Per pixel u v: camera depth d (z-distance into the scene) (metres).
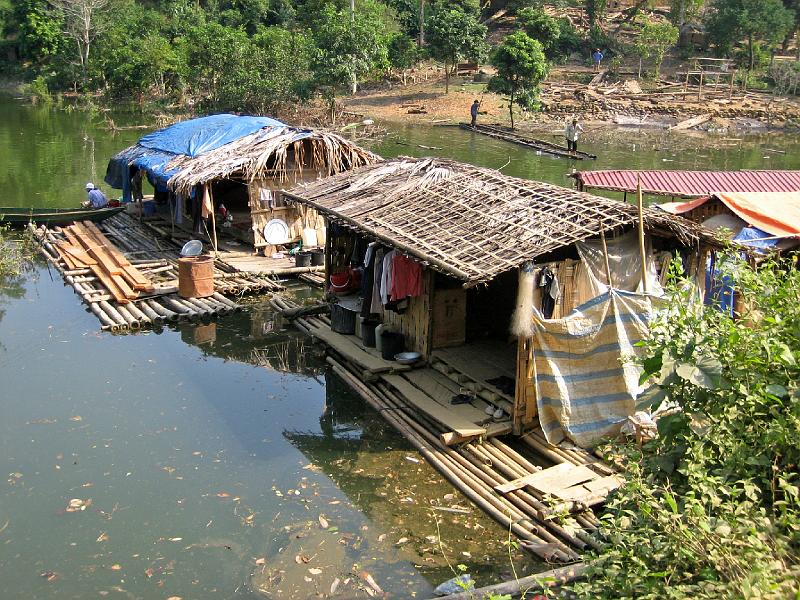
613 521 6.04
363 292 12.84
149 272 17.27
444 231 11.25
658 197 23.34
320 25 48.78
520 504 8.86
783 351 6.13
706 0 57.81
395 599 7.47
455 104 45.59
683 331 6.80
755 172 19.59
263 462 9.98
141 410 11.32
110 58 48.50
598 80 47.47
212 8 59.00
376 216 12.55
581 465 9.41
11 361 12.89
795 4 51.69
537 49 40.12
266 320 15.34
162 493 9.21
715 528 5.34
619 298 9.75
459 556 8.13
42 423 10.80
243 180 18.91
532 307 9.86
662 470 6.52
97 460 9.90
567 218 10.47
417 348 12.52
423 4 50.81
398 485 9.50
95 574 7.80
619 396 9.89
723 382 6.15
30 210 21.41
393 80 50.59
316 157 19.47
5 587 7.58
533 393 10.25
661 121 42.72
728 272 7.85
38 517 8.69
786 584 4.91
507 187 12.20
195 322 15.09
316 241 19.48
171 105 45.84
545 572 7.27
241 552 8.16
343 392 12.17
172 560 8.02
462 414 10.62
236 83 42.28
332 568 7.93
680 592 5.14
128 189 22.62
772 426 5.91
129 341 13.98
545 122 42.38
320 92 44.16
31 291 16.61
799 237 14.00
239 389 12.18
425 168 14.22
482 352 12.54
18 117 44.03
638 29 54.25
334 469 9.86
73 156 32.66
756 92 46.78
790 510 5.73
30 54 56.47
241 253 19.09
